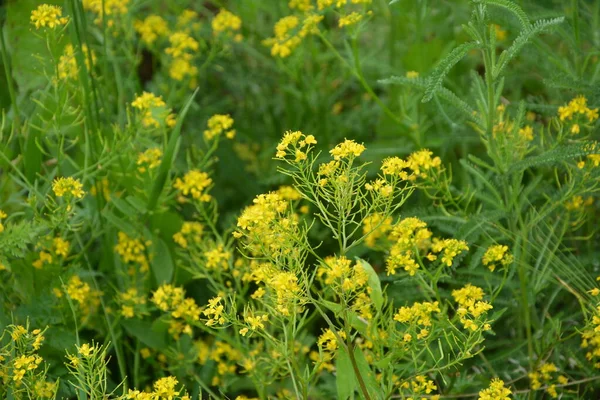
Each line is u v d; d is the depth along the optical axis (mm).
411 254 3465
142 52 5543
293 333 2889
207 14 5402
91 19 4863
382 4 5012
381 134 4770
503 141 3471
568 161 3625
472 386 3586
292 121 5160
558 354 3553
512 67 4570
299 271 2795
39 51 4105
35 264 3580
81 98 3922
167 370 3883
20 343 3119
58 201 3809
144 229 3869
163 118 3832
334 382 3631
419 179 4320
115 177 3998
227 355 3656
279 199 2826
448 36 4824
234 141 5191
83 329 3934
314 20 4094
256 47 5355
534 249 3680
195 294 4195
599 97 3551
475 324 2830
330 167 2771
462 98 4195
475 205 4172
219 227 4754
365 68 5273
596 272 3709
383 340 2971
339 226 2803
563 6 4102
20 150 4070
